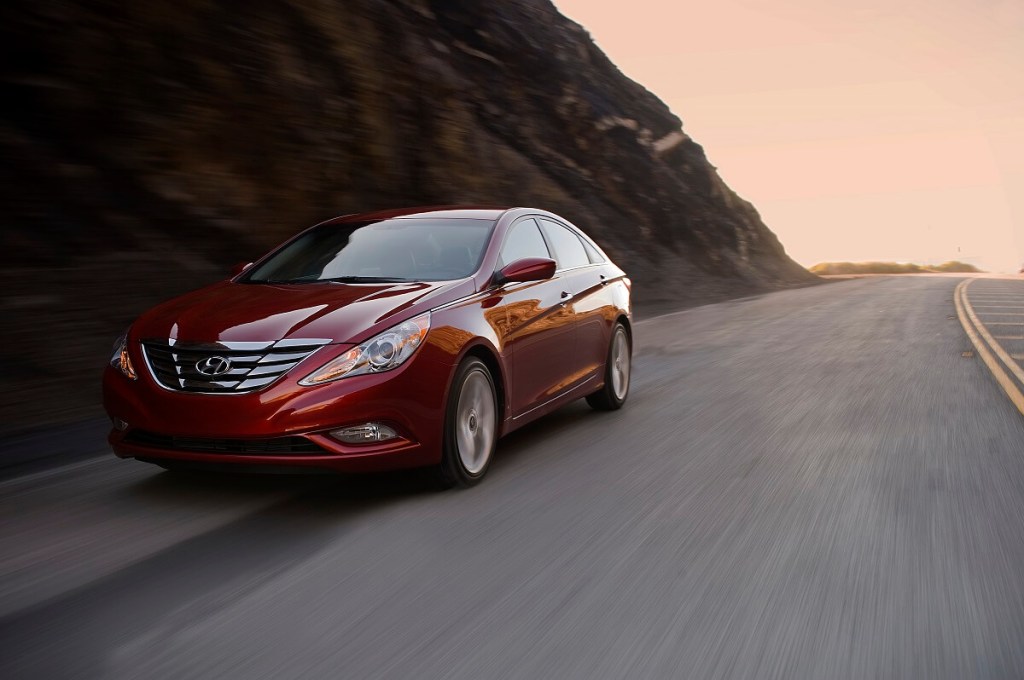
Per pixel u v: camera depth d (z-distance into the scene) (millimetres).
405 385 4391
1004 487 4695
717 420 6625
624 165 31078
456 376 4691
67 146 9602
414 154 16047
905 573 3422
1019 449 5590
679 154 38594
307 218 12273
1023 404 7203
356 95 14828
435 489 4715
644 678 2564
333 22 15234
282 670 2607
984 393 7750
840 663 2656
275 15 13719
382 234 5641
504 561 3582
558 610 3068
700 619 2988
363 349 4328
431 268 5273
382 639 2830
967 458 5355
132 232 9406
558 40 33375
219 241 10461
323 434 4215
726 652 2734
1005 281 39344
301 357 4266
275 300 4758
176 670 2613
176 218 10125
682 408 7152
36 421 6398
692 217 33438
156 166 10336
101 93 10234
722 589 3268
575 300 6262
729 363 9992
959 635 2852
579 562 3568
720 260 33156
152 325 4633
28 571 3512
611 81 37469
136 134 10344
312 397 4195
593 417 6816
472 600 3162
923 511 4266
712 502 4445
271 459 4199
